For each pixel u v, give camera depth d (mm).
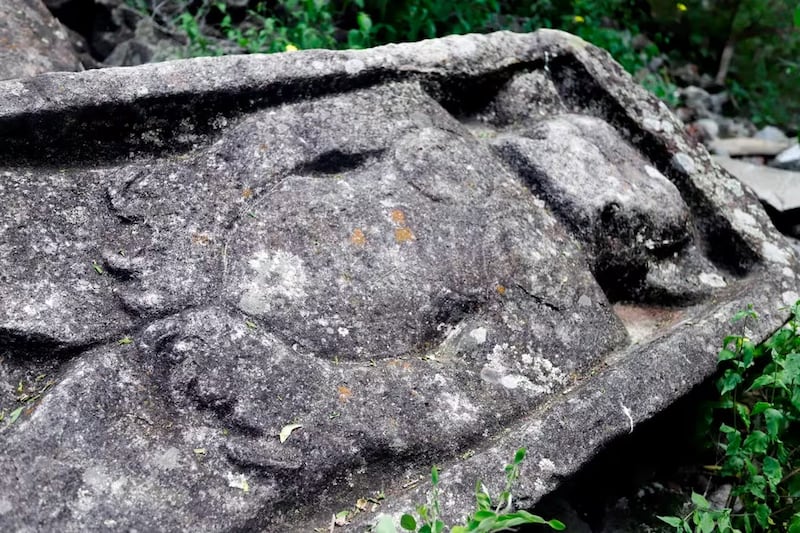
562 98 2523
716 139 4016
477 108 2393
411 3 3377
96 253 1725
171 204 1817
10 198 1709
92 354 1632
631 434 1899
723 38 4773
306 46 3135
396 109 2156
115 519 1469
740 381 2043
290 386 1688
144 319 1688
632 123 2518
